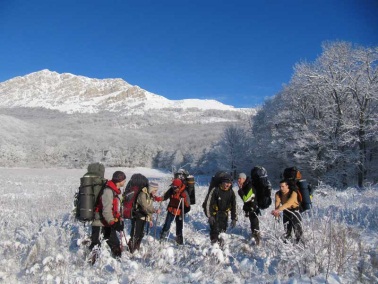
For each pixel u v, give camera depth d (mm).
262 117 47844
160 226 8344
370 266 4668
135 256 5805
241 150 49594
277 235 5617
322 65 33625
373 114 31047
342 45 32594
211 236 6410
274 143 36375
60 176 54469
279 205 6324
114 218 5582
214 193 6539
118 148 120375
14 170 77062
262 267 5176
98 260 5047
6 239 6586
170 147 121938
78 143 125625
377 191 17047
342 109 32969
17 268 5105
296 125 34938
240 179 6645
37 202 14188
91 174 5707
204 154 87750
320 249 4793
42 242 5527
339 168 32281
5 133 125875
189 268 5074
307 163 34406
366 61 31125
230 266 5125
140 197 6250
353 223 7312
